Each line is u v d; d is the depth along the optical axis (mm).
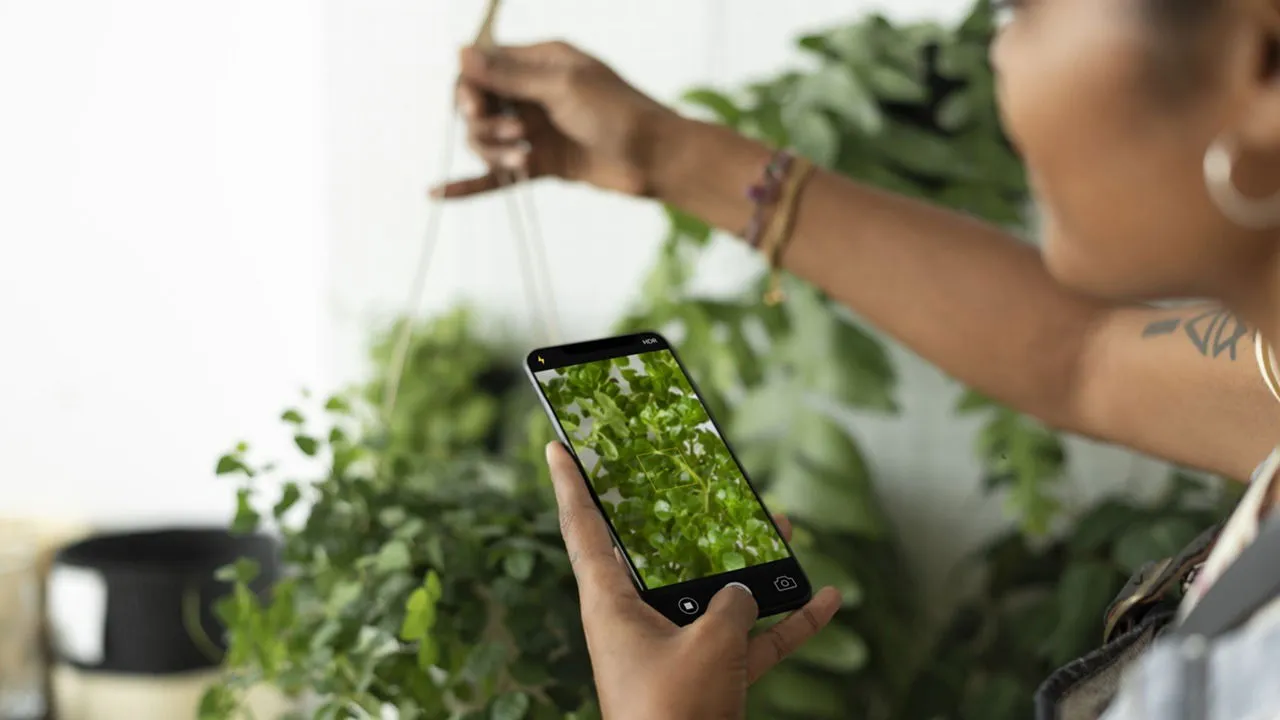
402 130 1731
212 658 1475
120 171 1814
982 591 1466
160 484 1858
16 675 1588
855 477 1341
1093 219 373
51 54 1801
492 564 851
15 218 1832
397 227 1747
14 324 1849
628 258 1646
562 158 910
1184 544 1141
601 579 521
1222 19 334
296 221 1787
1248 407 661
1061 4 359
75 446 1862
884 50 1293
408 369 1582
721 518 618
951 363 807
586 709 828
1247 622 380
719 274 1554
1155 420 721
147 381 1846
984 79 1266
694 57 1571
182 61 1786
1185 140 346
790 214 827
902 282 808
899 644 1392
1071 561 1273
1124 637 536
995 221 1313
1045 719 523
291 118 1771
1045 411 784
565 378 657
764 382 1431
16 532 1786
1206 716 370
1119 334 744
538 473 976
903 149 1288
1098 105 352
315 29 1746
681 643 487
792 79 1337
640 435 643
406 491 926
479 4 1682
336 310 1776
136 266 1829
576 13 1621
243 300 1816
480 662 811
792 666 1280
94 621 1456
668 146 846
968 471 1509
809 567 1237
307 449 931
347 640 846
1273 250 361
